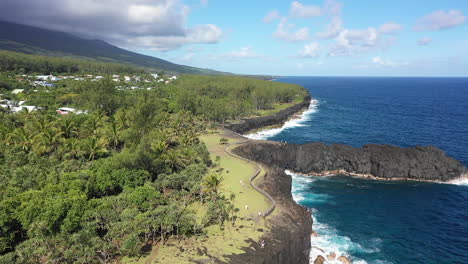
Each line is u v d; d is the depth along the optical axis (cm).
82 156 6544
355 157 8594
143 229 3962
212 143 9800
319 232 5581
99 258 3716
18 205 4022
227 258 3884
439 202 6806
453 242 5297
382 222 5966
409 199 6981
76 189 4656
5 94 12331
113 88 12731
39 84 15825
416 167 8100
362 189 7588
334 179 8350
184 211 4859
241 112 15162
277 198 5916
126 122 8706
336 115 18588
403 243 5269
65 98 12656
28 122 8006
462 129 13788
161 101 13662
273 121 15200
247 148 9269
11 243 3875
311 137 12862
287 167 8994
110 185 5231
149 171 6072
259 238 4391
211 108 13462
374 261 4781
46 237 3656
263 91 18738
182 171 6281
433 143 11450
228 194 5806
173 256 3888
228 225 4703
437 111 19488
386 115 18300
